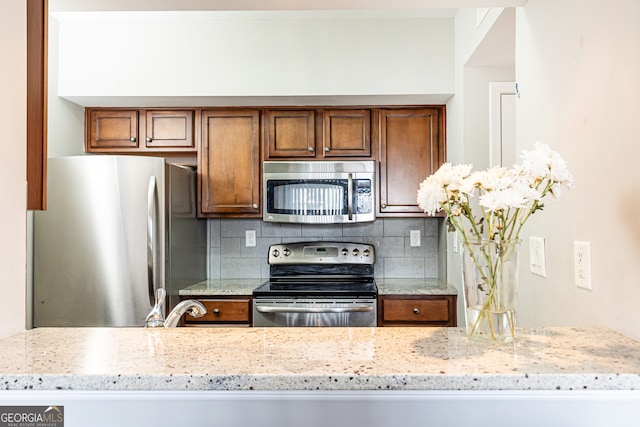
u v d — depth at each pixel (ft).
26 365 2.61
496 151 8.23
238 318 9.10
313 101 9.57
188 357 2.76
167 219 8.36
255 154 9.89
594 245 3.53
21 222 3.43
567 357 2.70
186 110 9.93
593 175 3.54
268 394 2.56
